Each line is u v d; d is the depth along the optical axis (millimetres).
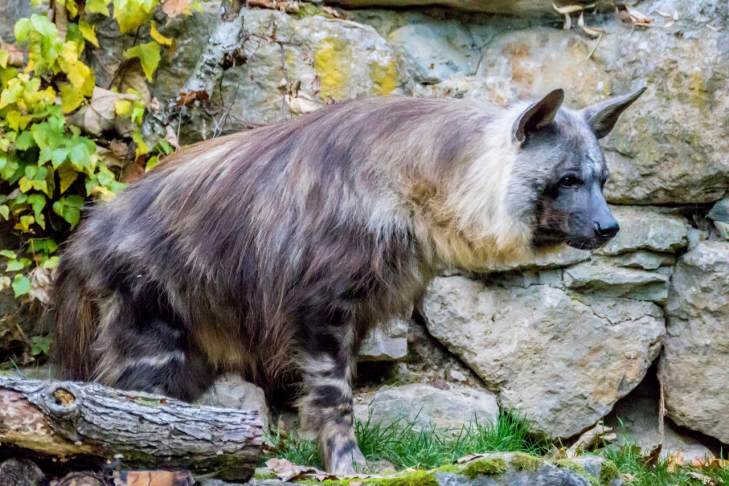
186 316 9109
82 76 10211
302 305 8766
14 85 9992
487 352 11094
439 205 8773
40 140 10039
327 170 8773
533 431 11102
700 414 11305
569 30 11492
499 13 11641
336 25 11086
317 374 8875
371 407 10680
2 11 10469
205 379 9594
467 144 8812
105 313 9039
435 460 9656
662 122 11016
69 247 9297
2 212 10117
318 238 8703
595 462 8148
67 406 6305
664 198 11172
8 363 10648
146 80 10742
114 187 10266
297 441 10016
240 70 10891
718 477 10680
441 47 11609
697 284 11211
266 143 9117
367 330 9242
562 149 8680
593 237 8617
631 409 11664
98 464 6668
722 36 11047
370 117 8953
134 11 10375
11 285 10211
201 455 6773
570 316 11188
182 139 10898
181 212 9000
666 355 11406
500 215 8734
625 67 11195
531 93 11430
